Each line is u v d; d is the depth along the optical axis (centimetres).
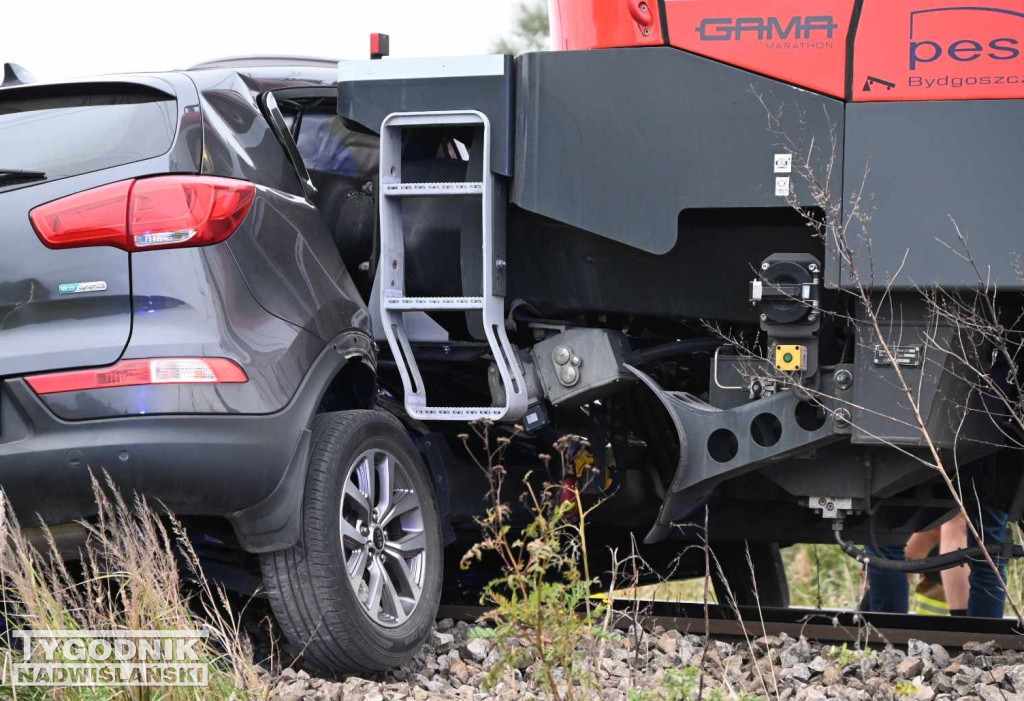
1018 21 515
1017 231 514
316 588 484
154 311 468
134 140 495
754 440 553
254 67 585
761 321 549
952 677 511
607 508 683
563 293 604
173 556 465
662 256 592
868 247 521
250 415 469
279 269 504
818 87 529
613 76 549
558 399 579
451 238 591
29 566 449
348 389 561
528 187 558
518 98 560
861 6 527
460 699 481
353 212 607
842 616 622
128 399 457
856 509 568
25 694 443
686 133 542
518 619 406
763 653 556
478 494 631
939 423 530
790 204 530
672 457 661
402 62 569
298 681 478
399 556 539
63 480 456
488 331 554
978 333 533
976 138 517
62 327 471
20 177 488
